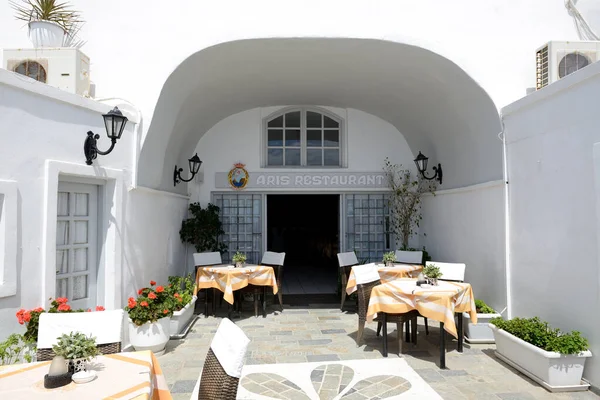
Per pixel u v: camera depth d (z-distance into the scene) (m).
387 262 6.57
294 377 3.96
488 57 5.48
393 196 8.57
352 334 5.41
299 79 6.82
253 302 7.45
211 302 7.25
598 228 3.54
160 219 6.25
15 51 4.63
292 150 8.67
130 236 5.03
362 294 4.93
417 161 7.61
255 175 8.36
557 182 4.14
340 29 5.23
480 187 5.76
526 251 4.70
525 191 4.73
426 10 5.50
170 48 5.30
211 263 7.10
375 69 6.29
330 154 8.72
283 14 5.36
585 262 3.74
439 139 7.27
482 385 3.76
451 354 4.62
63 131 3.96
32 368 2.45
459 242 6.63
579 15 5.57
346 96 7.73
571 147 3.93
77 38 5.32
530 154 4.63
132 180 5.05
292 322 6.05
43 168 3.73
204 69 5.78
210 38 5.25
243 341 2.23
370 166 8.54
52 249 3.76
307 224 14.44
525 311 4.73
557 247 4.14
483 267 5.78
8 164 3.39
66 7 5.32
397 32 5.48
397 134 8.62
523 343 3.92
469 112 5.89
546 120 4.32
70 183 4.28
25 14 5.27
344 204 8.61
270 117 8.59
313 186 8.42
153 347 4.48
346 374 4.04
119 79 5.28
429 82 6.11
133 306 4.46
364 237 8.59
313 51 5.65
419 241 8.52
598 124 3.59
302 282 9.78
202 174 8.32
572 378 3.62
